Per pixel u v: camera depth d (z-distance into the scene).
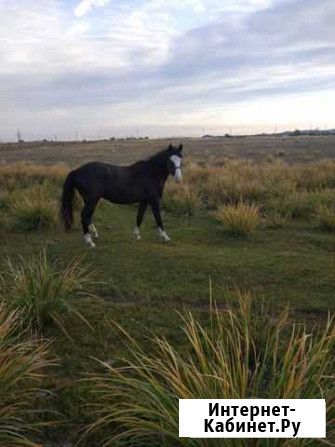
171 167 7.43
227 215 8.52
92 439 2.66
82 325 4.30
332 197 10.92
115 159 28.69
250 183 12.27
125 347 3.86
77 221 9.62
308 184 13.72
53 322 4.30
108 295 5.27
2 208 10.78
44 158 32.34
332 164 17.20
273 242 7.90
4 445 2.38
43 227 8.86
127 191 7.38
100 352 3.77
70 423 2.80
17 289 4.42
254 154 30.75
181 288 5.43
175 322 4.39
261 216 9.99
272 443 2.14
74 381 3.27
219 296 5.18
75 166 22.28
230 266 6.29
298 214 10.01
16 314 3.96
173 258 6.71
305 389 2.44
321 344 2.70
